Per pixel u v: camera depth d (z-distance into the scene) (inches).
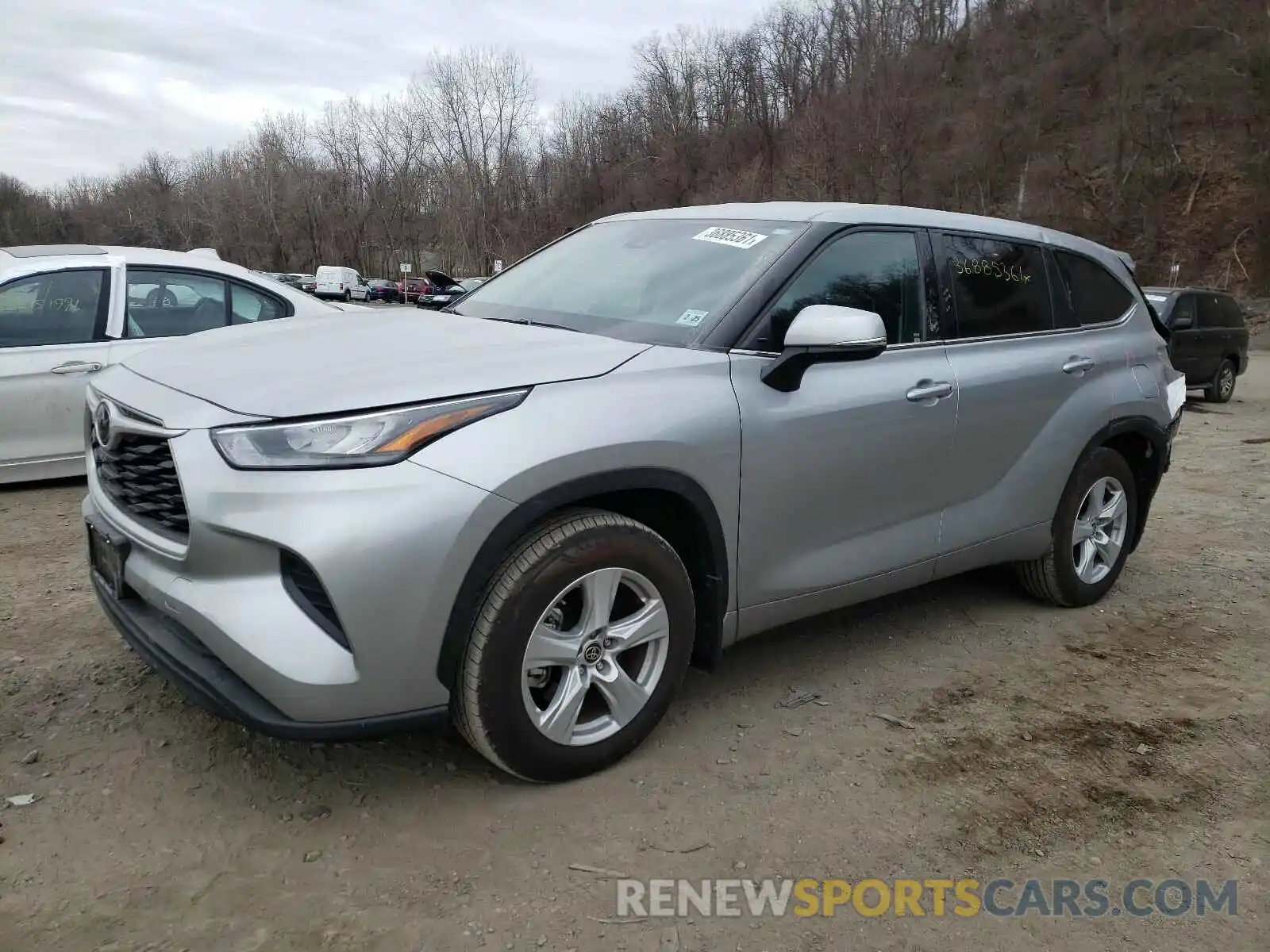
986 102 2062.0
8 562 184.1
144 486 105.7
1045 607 183.3
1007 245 167.2
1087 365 173.3
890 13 2428.6
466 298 157.9
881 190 1846.7
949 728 132.3
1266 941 92.3
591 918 90.8
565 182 2787.9
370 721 96.7
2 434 229.3
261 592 94.8
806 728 130.0
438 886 94.2
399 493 94.0
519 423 101.1
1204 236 1589.6
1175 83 1865.2
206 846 98.7
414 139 2898.6
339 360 108.7
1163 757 127.0
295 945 85.4
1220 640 169.9
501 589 100.9
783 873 99.1
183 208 3511.3
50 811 102.7
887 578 143.5
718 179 2410.2
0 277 229.6
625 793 111.7
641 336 125.9
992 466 156.8
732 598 123.4
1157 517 263.1
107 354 239.6
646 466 108.9
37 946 83.1
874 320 119.0
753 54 2539.4
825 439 128.1
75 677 134.2
